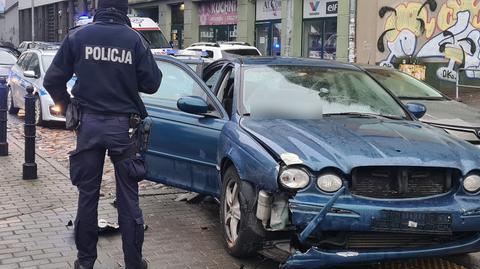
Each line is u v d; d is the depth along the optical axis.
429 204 4.04
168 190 6.94
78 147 4.06
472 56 16.06
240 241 4.45
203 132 5.44
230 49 17.50
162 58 6.48
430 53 17.12
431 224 3.99
